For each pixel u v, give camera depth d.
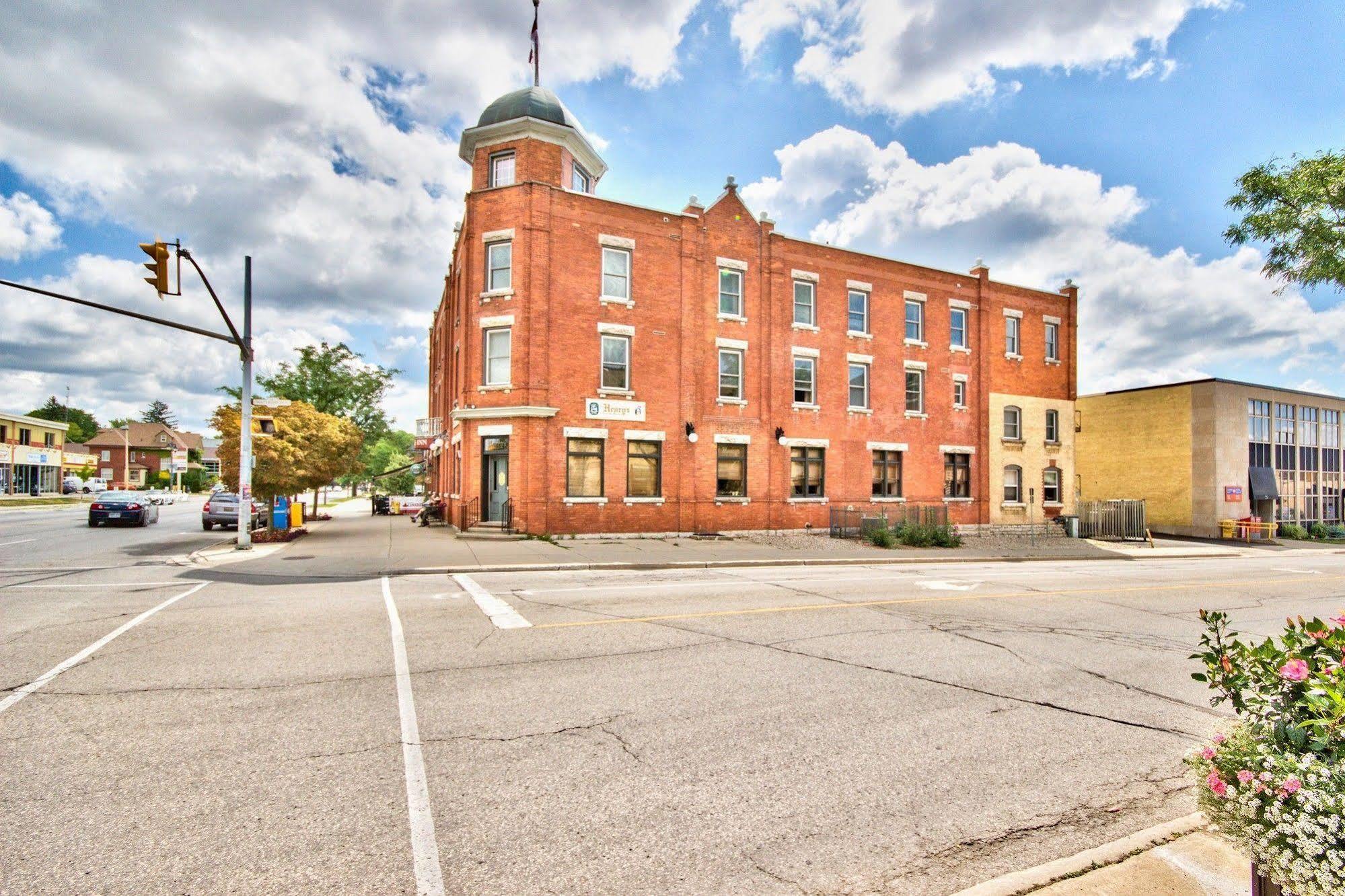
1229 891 3.04
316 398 40.41
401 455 81.75
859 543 23.06
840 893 3.17
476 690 6.09
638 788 4.21
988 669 7.14
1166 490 32.19
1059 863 3.29
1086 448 35.50
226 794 4.05
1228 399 31.25
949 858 3.51
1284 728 2.80
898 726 5.38
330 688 6.10
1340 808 2.39
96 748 4.71
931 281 29.34
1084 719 5.64
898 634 8.70
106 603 10.34
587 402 22.53
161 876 3.20
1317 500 35.06
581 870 3.32
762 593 12.11
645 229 23.73
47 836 3.54
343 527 26.86
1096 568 18.86
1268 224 7.38
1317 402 35.28
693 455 24.00
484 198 22.75
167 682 6.23
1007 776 4.52
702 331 24.44
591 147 24.84
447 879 3.21
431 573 14.36
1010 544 25.12
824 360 26.69
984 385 30.30
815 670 6.92
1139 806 4.14
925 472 28.70
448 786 4.19
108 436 82.00
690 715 5.54
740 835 3.68
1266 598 13.25
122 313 14.08
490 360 22.73
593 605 10.49
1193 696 6.31
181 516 39.25
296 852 3.43
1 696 5.81
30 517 33.47
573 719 5.40
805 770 4.53
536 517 21.66
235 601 10.58
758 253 25.67
